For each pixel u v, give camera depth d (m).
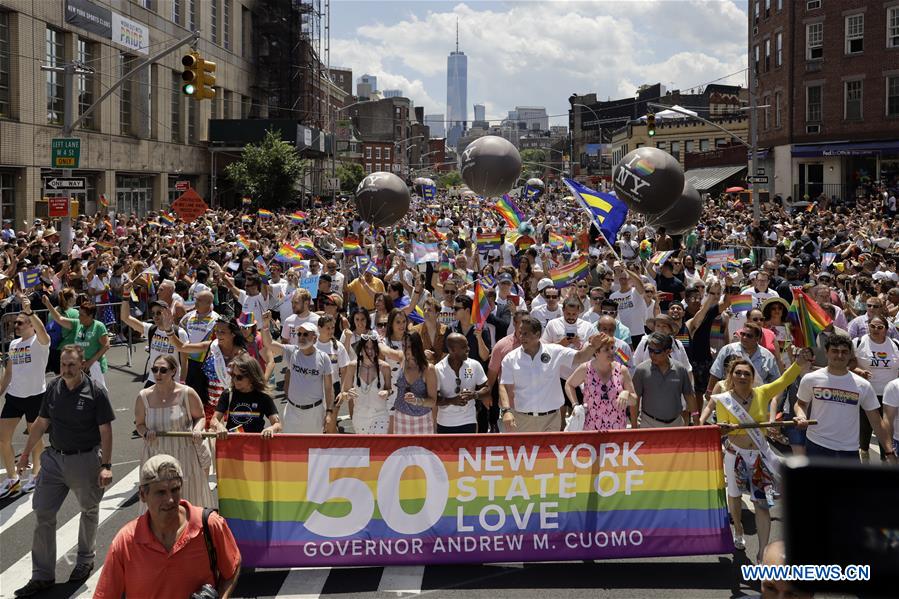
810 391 7.59
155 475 4.54
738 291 11.68
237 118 63.56
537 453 6.95
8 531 8.09
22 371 9.15
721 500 6.96
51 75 37.19
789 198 48.75
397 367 8.73
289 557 6.81
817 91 47.06
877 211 37.53
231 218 39.25
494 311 11.59
